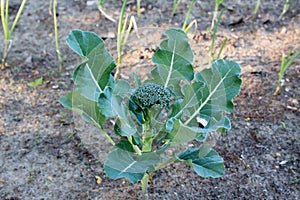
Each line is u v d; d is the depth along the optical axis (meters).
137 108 1.33
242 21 2.80
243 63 2.48
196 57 2.34
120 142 1.39
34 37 2.63
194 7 2.91
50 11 2.80
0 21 2.72
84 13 2.82
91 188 1.83
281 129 2.13
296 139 2.08
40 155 1.96
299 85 2.37
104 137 1.60
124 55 2.36
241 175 1.91
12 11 2.81
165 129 1.40
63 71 2.41
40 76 2.37
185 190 1.83
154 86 1.33
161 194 1.81
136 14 2.82
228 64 1.47
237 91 1.46
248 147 2.03
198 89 1.40
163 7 2.90
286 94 2.31
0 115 2.13
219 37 2.65
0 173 1.87
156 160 1.38
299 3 2.98
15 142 2.01
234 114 2.19
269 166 1.95
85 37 1.40
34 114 2.15
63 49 2.55
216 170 1.39
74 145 2.01
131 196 1.80
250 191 1.84
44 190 1.81
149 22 2.75
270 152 2.02
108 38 2.58
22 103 2.21
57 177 1.87
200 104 1.42
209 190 1.84
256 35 2.70
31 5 2.87
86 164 1.92
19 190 1.81
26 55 2.49
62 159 1.94
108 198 1.79
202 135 1.39
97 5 2.89
